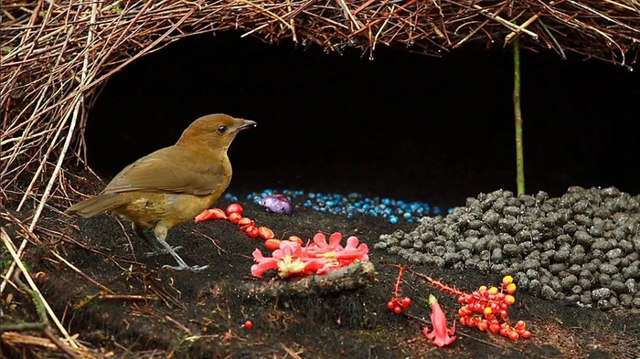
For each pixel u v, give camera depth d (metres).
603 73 14.98
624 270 9.12
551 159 14.62
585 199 10.27
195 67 15.63
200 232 9.87
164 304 7.62
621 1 11.04
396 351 7.32
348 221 11.56
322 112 15.91
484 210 10.13
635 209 10.24
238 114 15.69
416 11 10.55
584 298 8.98
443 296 8.48
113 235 9.05
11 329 6.34
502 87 15.53
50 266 7.91
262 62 15.85
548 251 9.34
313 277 7.60
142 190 8.14
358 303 7.70
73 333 7.31
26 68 10.20
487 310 7.82
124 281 7.86
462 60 15.60
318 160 14.70
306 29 10.95
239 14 10.50
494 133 15.41
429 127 15.64
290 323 7.42
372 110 15.95
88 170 10.88
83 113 10.62
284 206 11.50
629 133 14.83
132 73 15.34
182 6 10.45
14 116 10.44
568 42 12.28
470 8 10.73
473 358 7.40
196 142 8.90
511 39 11.28
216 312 7.48
